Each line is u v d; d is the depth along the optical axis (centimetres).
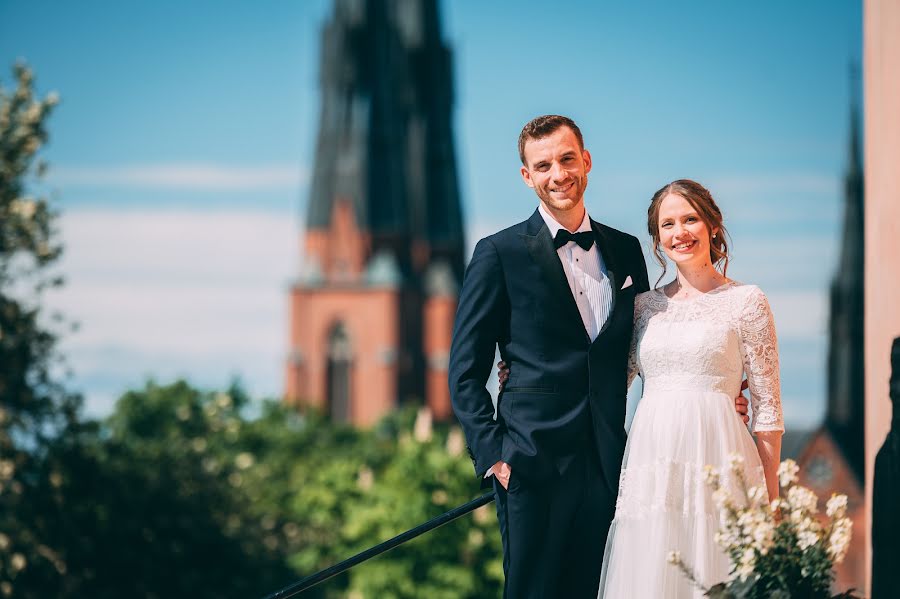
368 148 14788
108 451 2961
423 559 4122
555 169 620
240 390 7506
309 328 14700
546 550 605
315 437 9762
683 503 598
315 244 14812
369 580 4122
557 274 619
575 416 608
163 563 2770
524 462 603
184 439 3669
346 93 14800
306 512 4769
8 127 2228
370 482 4759
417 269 14950
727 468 595
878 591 613
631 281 639
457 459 4247
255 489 4916
